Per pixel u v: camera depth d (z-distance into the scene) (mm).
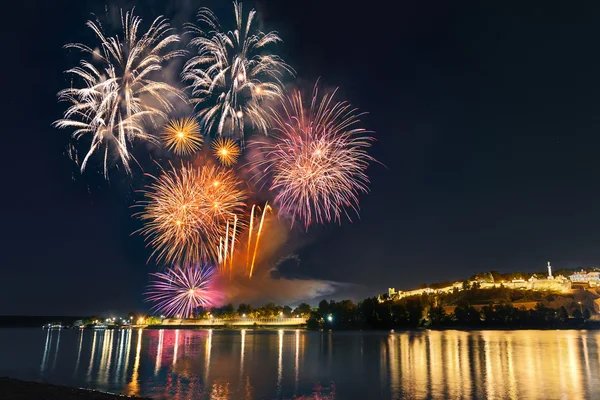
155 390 50125
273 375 63500
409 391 49812
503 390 50156
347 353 101438
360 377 61344
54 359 87938
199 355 97625
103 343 147375
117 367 73812
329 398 45906
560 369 69125
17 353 103500
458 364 77000
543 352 99625
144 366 75562
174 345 135125
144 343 146625
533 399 45000
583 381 56812
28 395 32031
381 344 132500
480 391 49656
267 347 124000
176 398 45344
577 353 96812
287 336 199750
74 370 69375
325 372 66938
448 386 53250
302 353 102250
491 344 127562
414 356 92625
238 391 49750
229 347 125250
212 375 63594
